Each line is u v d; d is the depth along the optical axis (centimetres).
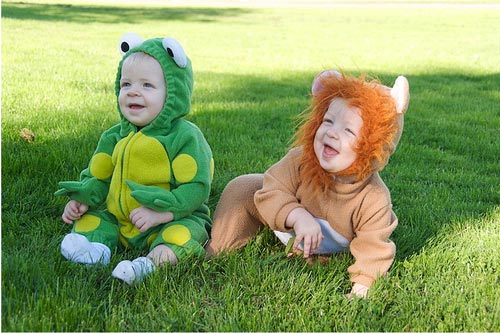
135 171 306
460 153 538
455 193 429
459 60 1145
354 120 274
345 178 286
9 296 258
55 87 690
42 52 1011
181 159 304
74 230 314
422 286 294
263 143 514
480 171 487
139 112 300
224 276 289
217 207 322
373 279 285
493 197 422
